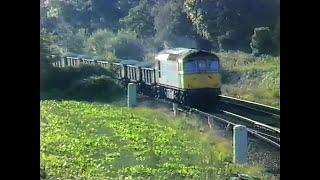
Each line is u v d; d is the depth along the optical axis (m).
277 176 4.27
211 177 4.24
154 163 4.28
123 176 4.19
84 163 4.10
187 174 4.24
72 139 4.20
